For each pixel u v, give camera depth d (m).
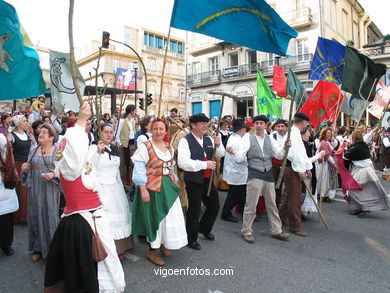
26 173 3.49
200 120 3.77
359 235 4.52
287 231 4.67
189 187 3.79
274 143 4.33
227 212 5.21
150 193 3.31
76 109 5.95
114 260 2.46
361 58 5.82
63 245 2.30
